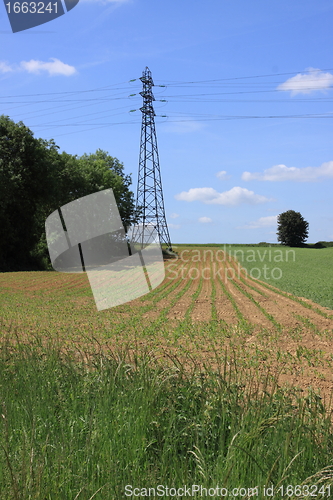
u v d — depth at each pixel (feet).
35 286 101.30
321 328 47.52
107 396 16.28
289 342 40.29
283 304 69.26
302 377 28.27
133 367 18.28
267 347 37.73
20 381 19.25
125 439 13.98
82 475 12.41
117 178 228.43
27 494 11.21
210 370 19.07
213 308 63.62
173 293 87.04
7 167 146.10
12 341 35.78
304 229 391.24
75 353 25.54
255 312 60.49
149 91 208.13
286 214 398.62
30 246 164.04
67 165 187.73
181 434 14.24
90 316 56.90
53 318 54.70
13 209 155.53
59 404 16.67
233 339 41.01
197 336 42.42
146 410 15.02
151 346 37.22
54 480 12.14
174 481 12.17
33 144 152.25
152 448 13.91
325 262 197.98
